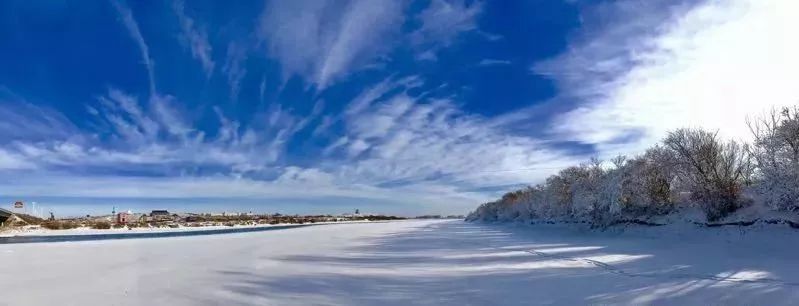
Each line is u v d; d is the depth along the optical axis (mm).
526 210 53281
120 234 46875
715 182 22969
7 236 42219
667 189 28203
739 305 8359
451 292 10305
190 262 16719
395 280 12086
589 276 12047
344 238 34219
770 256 14797
